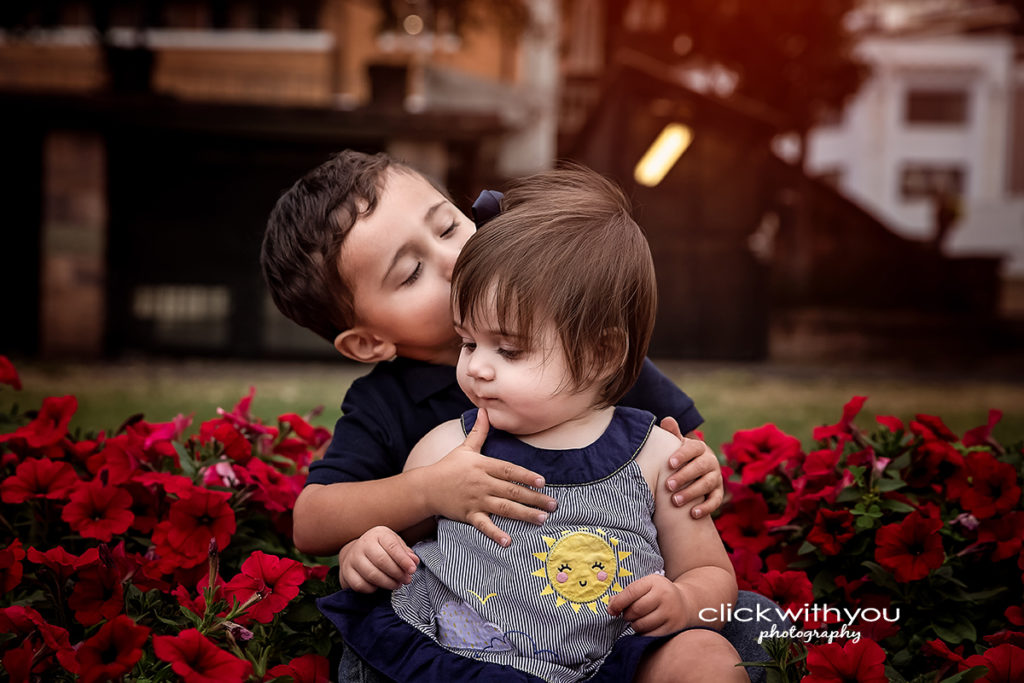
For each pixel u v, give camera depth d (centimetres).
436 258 161
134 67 1262
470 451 140
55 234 1175
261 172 1238
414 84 1591
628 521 138
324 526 147
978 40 2812
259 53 1658
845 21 1802
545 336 135
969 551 164
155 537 155
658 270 1253
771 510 187
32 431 179
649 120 1214
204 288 1245
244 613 138
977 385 1032
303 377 981
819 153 3009
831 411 688
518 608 134
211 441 181
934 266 1373
